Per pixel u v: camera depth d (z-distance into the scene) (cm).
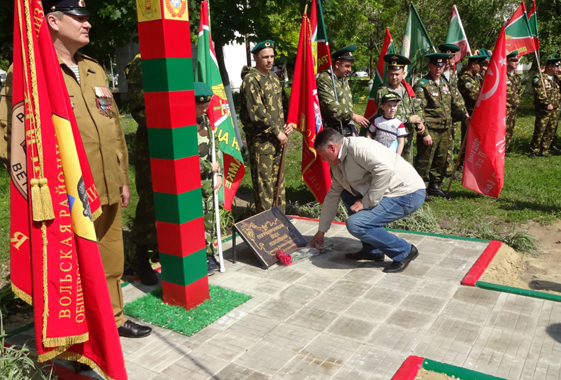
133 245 513
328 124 621
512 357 302
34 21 238
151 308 378
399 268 439
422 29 741
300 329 345
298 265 466
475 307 369
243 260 486
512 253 501
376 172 413
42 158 239
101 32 1000
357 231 426
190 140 359
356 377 287
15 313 405
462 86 879
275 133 539
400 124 601
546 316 352
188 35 346
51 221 247
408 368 287
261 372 295
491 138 661
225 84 1009
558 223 603
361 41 2091
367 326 345
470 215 633
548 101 977
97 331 263
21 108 244
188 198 363
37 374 306
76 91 293
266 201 559
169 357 315
